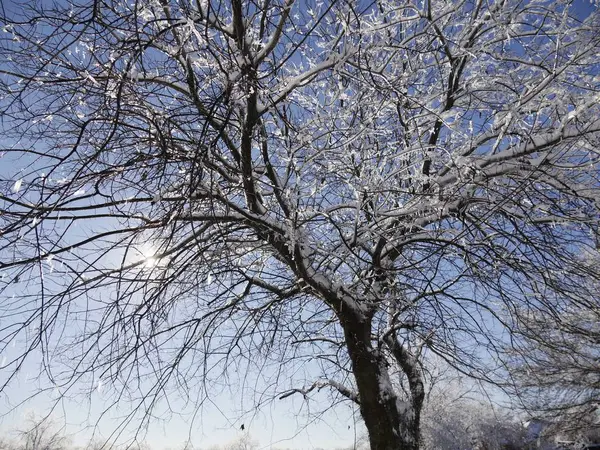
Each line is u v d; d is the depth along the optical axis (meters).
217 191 5.27
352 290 6.89
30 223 4.48
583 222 6.15
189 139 5.02
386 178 6.19
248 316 7.55
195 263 6.13
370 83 5.65
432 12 6.46
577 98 6.11
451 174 6.32
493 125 6.42
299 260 6.14
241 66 4.75
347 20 5.18
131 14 4.09
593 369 12.95
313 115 6.44
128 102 4.82
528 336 6.61
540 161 6.00
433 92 7.35
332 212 6.85
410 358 8.23
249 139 5.46
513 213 6.23
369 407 6.94
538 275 6.50
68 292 5.06
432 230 6.30
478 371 6.82
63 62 4.59
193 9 5.10
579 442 19.12
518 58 6.91
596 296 6.57
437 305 6.87
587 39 6.18
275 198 6.66
